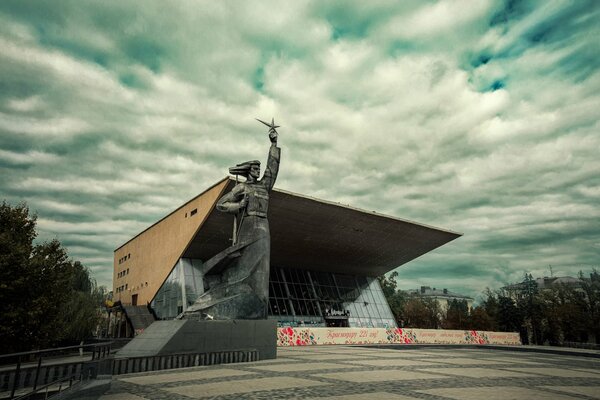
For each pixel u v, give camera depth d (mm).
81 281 45406
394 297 82438
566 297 62406
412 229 47031
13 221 26406
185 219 39031
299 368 15414
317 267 52969
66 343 33344
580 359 26078
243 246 20625
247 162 22094
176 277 39938
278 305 47656
